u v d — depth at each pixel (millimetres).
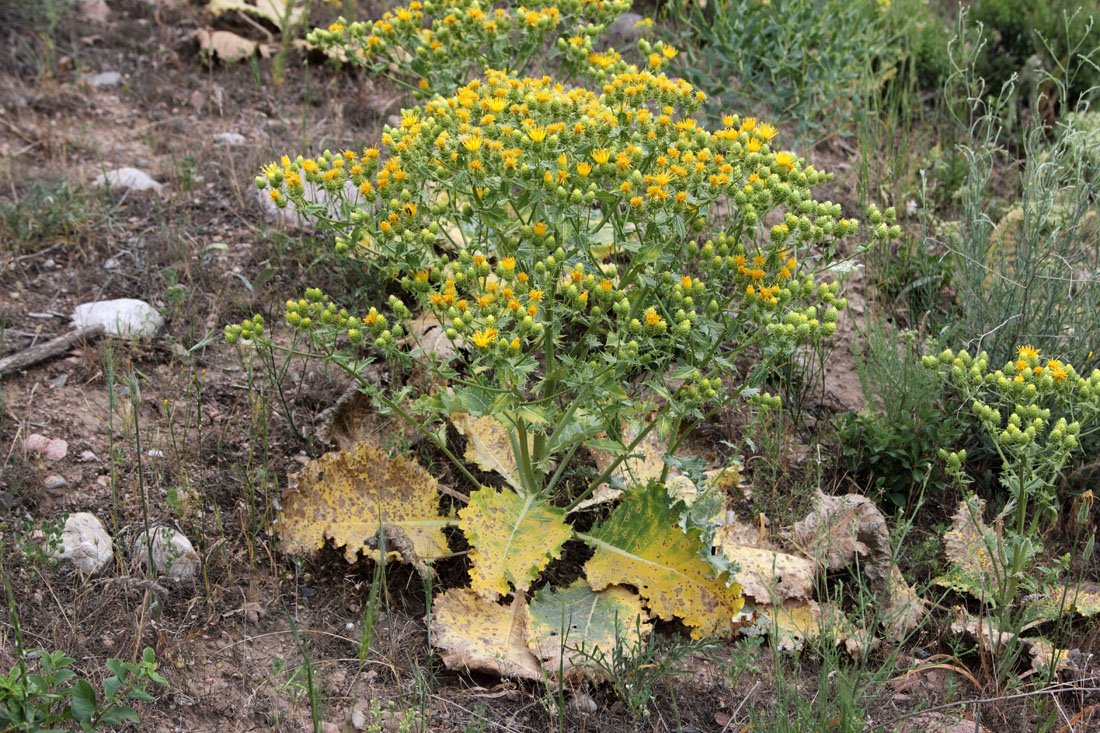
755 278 2662
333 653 2795
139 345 3725
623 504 3014
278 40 5891
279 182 2766
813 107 4930
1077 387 2838
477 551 2867
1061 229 3902
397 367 3611
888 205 4723
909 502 3523
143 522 3059
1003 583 2936
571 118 2742
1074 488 3453
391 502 3086
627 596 2938
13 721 2180
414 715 2516
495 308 2586
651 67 3387
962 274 4023
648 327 2607
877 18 5199
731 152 2730
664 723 2674
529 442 3381
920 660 2941
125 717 2291
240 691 2629
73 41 5562
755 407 3551
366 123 5234
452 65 3758
